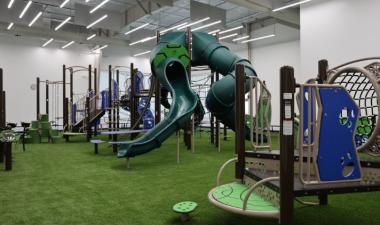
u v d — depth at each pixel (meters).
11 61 13.95
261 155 2.75
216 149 7.71
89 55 16.14
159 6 10.32
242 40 13.62
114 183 4.12
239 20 13.27
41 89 14.72
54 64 15.12
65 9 11.95
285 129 1.92
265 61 13.33
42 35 12.28
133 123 8.94
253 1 8.94
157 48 7.35
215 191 2.60
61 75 15.32
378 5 7.50
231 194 2.50
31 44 14.46
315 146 2.08
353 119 2.15
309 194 2.01
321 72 3.53
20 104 14.15
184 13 12.31
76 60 15.77
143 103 12.02
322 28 8.67
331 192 2.06
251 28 13.73
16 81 14.06
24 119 14.23
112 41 14.05
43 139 10.69
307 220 2.67
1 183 4.14
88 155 6.78
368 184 2.14
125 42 14.45
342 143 2.13
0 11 9.84
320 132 2.08
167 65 6.89
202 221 2.66
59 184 4.08
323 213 2.85
